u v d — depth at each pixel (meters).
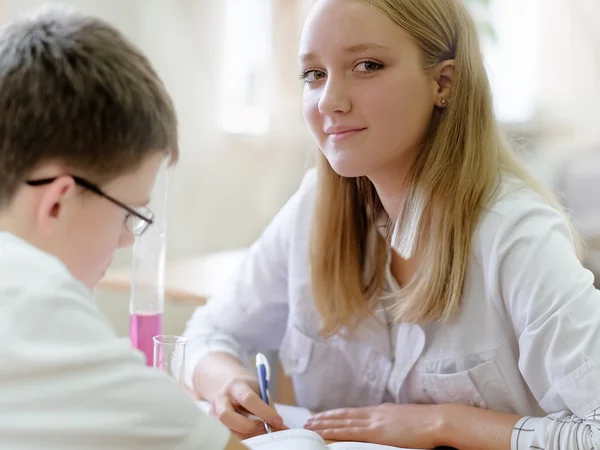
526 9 3.18
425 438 0.97
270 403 1.07
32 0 1.86
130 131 0.69
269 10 2.61
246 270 1.30
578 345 0.90
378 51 0.97
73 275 0.70
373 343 1.12
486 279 1.00
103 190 0.69
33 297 0.62
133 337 1.11
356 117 0.99
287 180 2.65
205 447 0.65
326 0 1.00
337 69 0.99
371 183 1.12
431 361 1.05
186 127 2.35
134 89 0.69
